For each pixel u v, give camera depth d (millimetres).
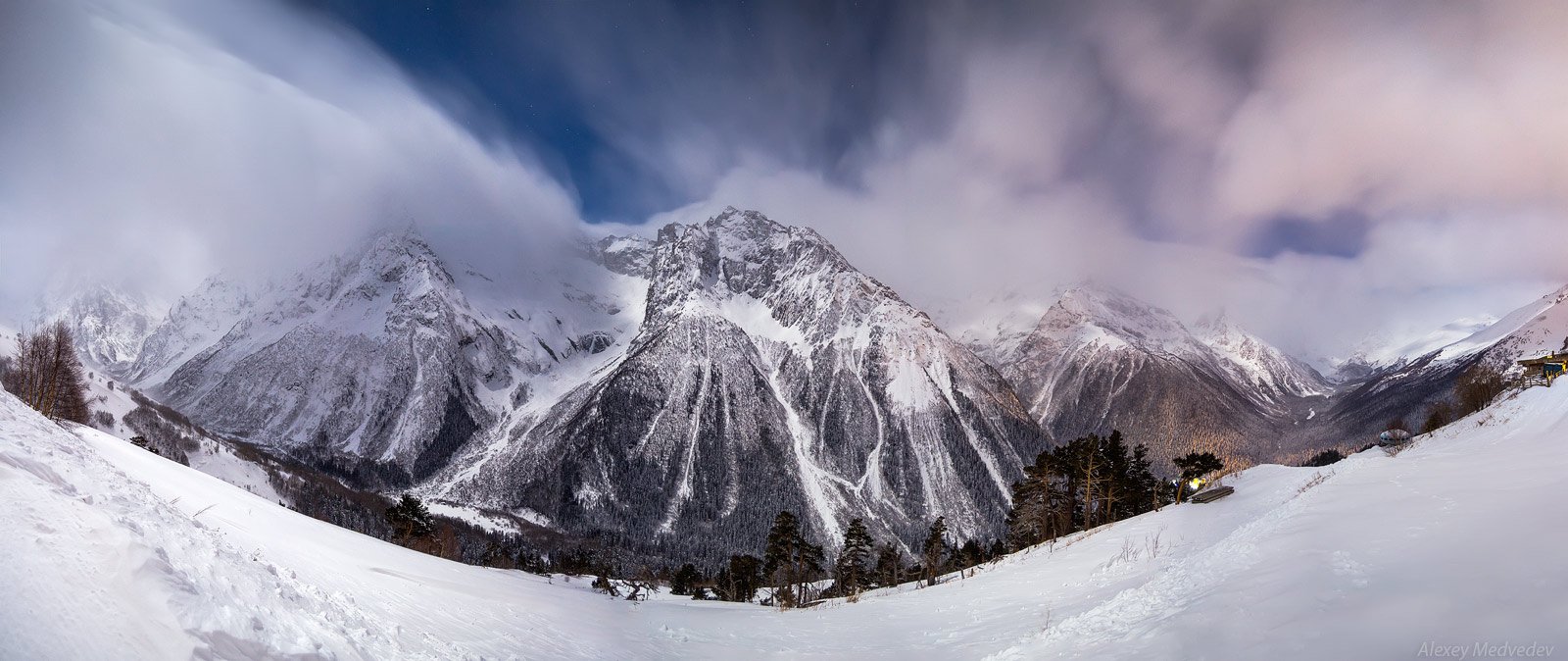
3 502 9609
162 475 26562
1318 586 11852
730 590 92438
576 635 24156
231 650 9312
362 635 12727
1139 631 13703
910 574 96938
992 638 22219
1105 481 66750
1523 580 9656
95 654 7801
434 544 86438
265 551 17141
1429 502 15648
